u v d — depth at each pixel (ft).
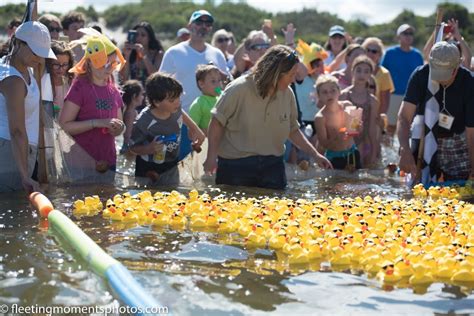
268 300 13.24
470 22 68.28
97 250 15.06
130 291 12.94
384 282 14.58
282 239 16.93
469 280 14.82
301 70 35.68
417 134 27.02
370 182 27.84
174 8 132.46
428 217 20.07
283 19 119.24
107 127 24.56
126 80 38.37
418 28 107.24
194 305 12.78
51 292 13.24
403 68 44.62
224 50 41.96
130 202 20.56
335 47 43.47
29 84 21.91
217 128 25.08
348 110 30.68
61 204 21.22
